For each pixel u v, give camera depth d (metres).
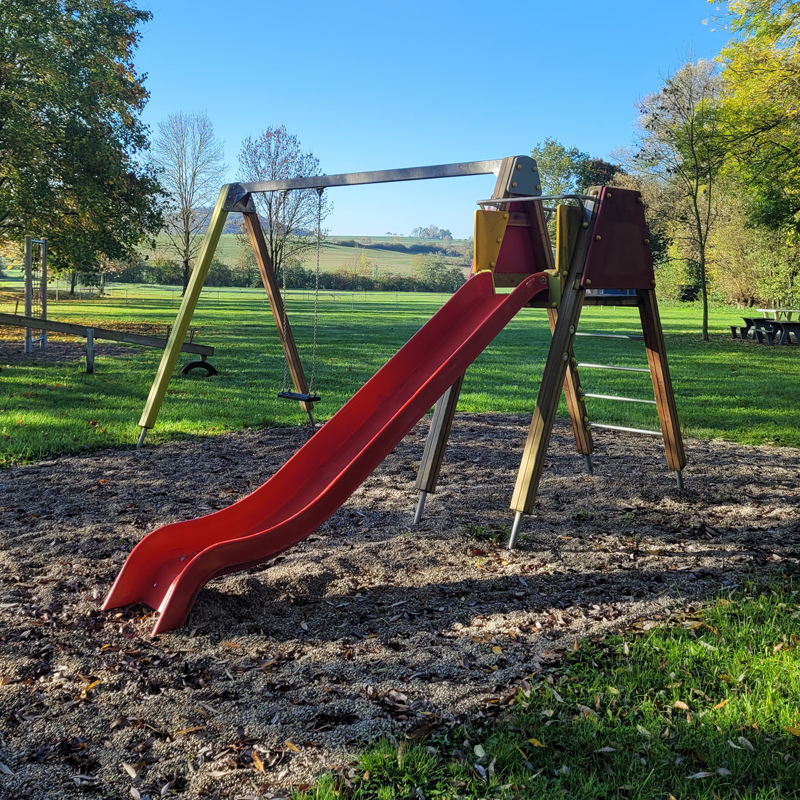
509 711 2.75
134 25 28.77
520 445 7.79
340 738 2.59
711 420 9.16
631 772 2.38
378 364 15.86
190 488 5.88
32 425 7.80
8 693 2.87
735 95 22.17
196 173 47.34
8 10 24.17
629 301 5.48
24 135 23.70
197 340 20.42
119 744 2.56
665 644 3.28
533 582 4.09
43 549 4.47
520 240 5.18
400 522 5.18
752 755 2.46
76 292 51.81
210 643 3.34
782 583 4.04
